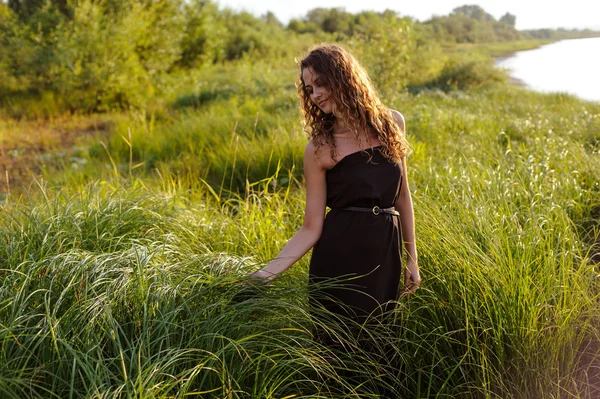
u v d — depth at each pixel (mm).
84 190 4930
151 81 16250
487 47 68438
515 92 17359
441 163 5695
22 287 2396
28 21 17594
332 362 2578
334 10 59562
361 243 2510
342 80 2408
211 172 7207
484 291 2854
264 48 36688
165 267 2787
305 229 2602
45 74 15906
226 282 2586
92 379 1938
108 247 3275
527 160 5281
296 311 2646
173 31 17906
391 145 2500
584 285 3178
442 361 2754
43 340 2178
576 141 7098
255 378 2262
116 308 2418
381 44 12453
